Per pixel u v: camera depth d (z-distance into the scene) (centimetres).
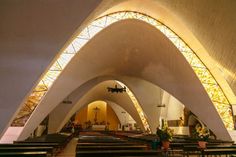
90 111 3666
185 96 1354
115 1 890
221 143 991
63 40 595
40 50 582
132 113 2553
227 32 672
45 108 1107
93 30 1078
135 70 1645
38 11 579
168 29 1191
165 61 1326
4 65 562
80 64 1266
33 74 573
